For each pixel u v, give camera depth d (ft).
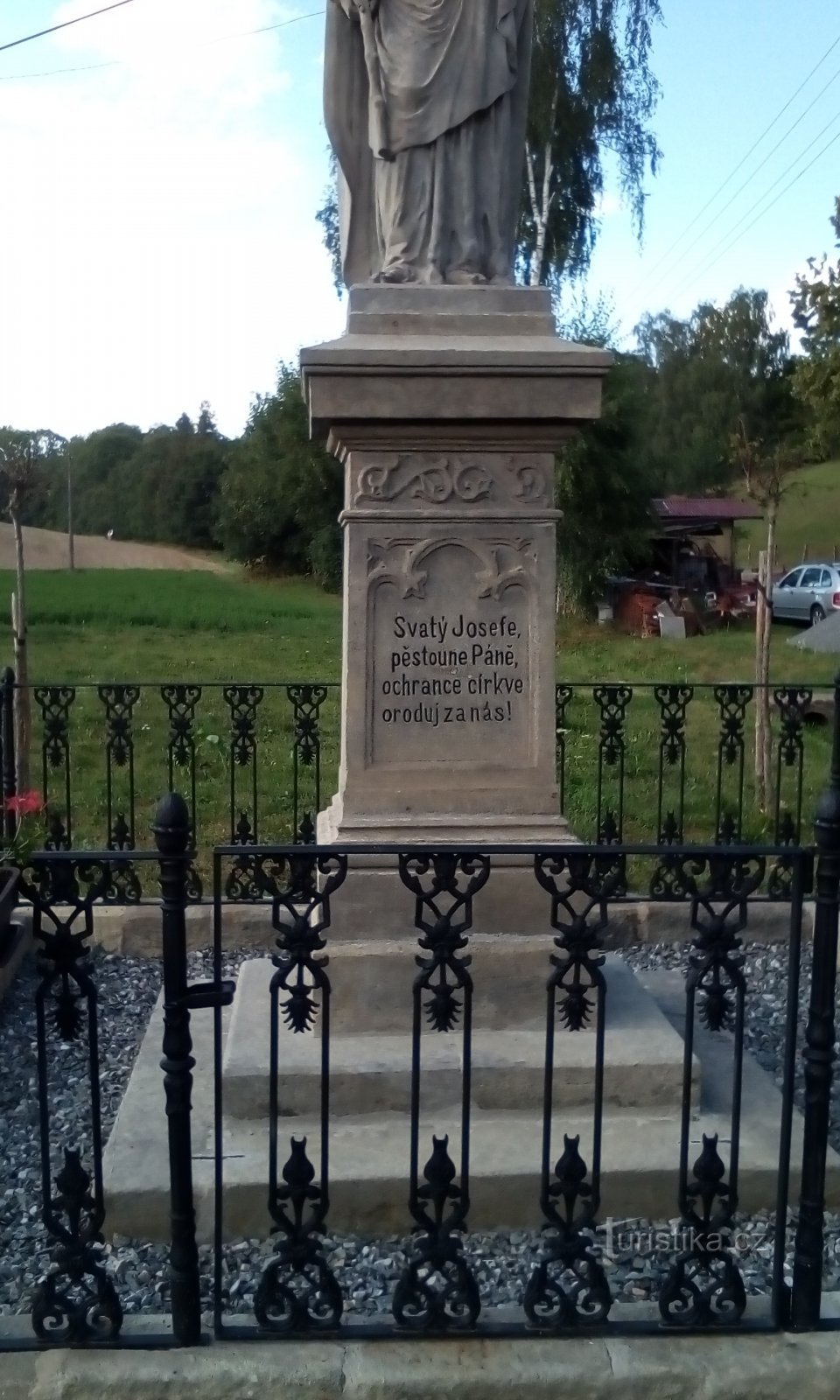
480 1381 8.74
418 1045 9.20
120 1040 16.15
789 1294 9.39
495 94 13.73
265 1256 11.09
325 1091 9.10
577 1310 9.31
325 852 8.86
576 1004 9.27
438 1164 9.05
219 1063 9.02
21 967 18.88
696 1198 9.95
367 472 13.30
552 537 13.52
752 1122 12.66
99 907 20.11
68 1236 8.95
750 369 145.59
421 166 13.79
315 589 119.14
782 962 19.35
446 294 13.46
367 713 13.44
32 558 151.64
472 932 13.25
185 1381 8.70
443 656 13.48
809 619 77.25
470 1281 9.16
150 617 78.74
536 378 12.84
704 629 75.05
